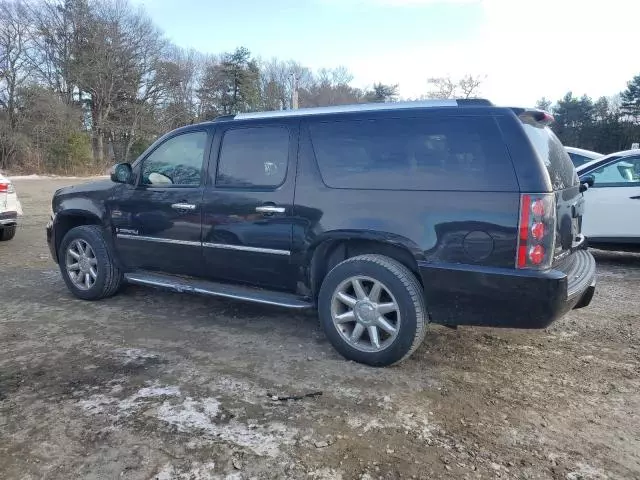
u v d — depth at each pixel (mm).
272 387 3338
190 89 55469
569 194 3625
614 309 5121
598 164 7109
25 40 39094
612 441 2752
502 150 3180
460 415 3004
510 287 3121
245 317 4801
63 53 43531
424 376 3523
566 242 3508
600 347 4086
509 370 3637
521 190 3094
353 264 3639
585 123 66688
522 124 3217
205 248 4387
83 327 4504
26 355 3861
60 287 5898
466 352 3957
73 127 38719
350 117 3740
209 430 2809
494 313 3236
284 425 2869
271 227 3988
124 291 5691
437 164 3371
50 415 2965
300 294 4078
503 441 2742
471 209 3217
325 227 3717
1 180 8438
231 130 4309
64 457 2564
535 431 2842
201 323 4625
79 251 5312
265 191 4020
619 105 66000
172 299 5387
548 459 2582
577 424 2922
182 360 3775
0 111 37344
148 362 3734
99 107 45812
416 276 3582
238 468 2479
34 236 9703
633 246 6871
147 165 4816
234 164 4246
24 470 2463
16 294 5594
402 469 2486
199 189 4395
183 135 4594
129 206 4859
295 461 2539
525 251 3078
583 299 3814
